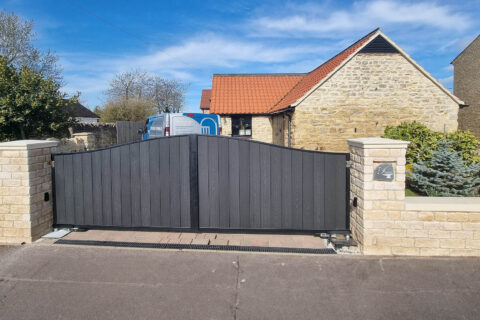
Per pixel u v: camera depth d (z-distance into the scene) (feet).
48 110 34.73
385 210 14.83
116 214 17.71
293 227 17.20
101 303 11.16
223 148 17.19
